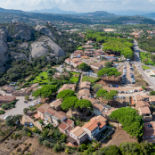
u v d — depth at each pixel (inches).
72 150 2984.7
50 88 4601.4
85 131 3230.8
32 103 4589.1
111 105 4379.9
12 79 5994.1
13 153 3016.7
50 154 2970.0
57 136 3282.5
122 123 3260.3
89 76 6205.7
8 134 3469.5
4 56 6968.5
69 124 3489.2
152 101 4249.5
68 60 7628.0
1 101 4603.8
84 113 3907.5
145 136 3164.4
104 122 3467.0
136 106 4089.6
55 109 3993.6
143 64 7495.1
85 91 4847.4
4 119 3922.2
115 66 7111.2
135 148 2699.3
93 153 2775.6
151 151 2824.8
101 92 4453.7
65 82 5679.1
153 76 6166.3
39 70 6761.8
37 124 3614.7
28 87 5497.1
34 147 3129.9
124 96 4724.4
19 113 4165.8
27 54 7790.4
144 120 3681.1
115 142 3115.2
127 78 5964.6
